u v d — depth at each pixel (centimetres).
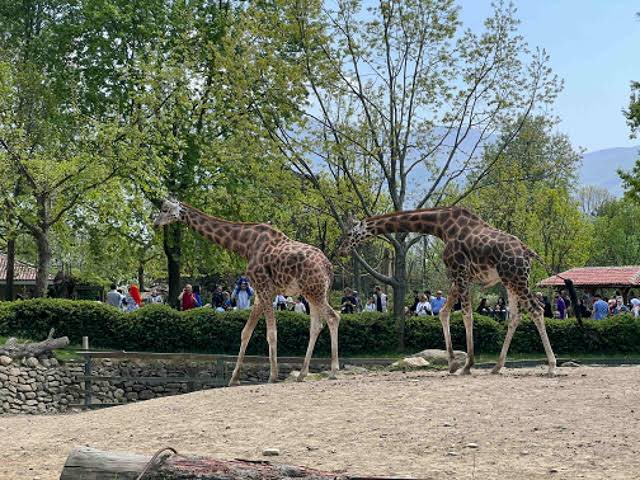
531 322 2867
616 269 4734
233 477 898
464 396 1414
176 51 3750
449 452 1104
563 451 1085
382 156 3048
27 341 2681
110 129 3234
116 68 3688
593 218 8169
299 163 3031
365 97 3052
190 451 1182
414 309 3488
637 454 1059
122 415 1504
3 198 3066
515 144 4738
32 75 3553
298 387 1611
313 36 2983
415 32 3077
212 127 3794
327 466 1065
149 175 3303
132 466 910
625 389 1445
